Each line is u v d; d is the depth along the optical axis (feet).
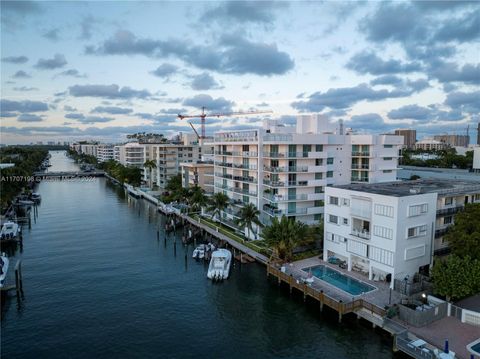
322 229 221.46
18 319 150.82
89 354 127.85
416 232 166.50
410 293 155.22
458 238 150.92
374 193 171.22
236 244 241.96
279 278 182.50
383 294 157.17
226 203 282.56
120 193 517.96
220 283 189.26
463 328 130.11
